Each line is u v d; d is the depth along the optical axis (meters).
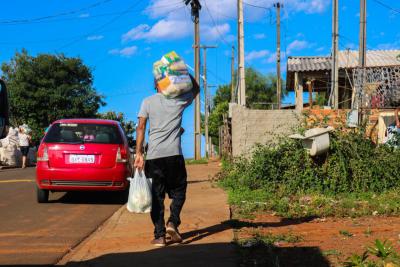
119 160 9.50
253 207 8.19
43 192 9.66
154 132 5.60
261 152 10.52
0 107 4.61
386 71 13.80
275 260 4.89
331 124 11.71
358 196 9.16
